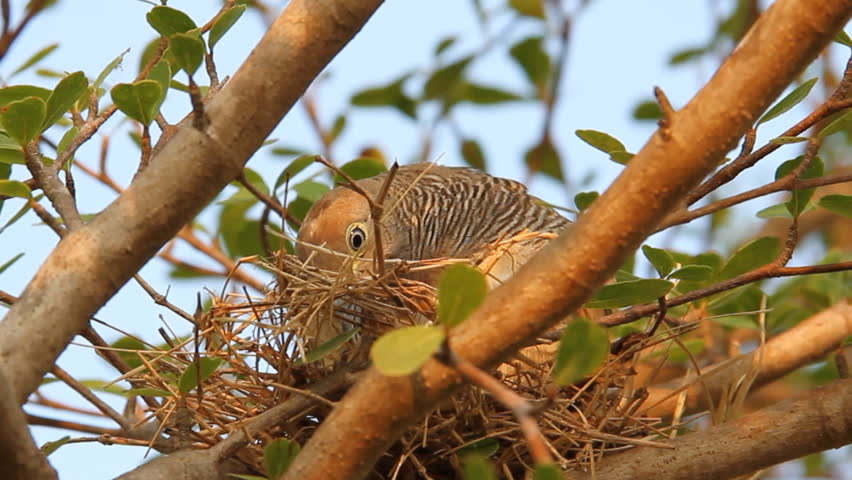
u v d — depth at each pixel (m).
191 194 6.49
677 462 7.50
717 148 5.66
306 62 6.50
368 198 7.00
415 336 4.78
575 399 7.69
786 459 7.59
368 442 6.02
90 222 6.51
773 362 9.57
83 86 6.84
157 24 7.00
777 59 5.66
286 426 7.66
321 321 7.79
